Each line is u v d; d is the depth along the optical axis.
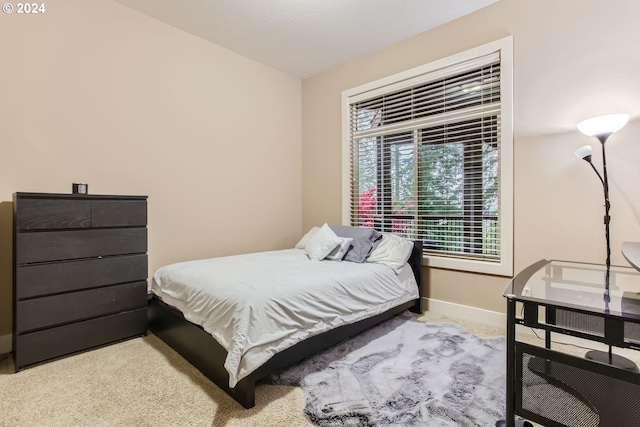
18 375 1.80
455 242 2.84
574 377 1.12
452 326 2.53
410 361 1.94
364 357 1.99
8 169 2.10
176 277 2.23
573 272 1.66
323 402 1.52
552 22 2.27
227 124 3.35
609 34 2.06
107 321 2.20
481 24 2.61
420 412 1.44
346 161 3.62
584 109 2.15
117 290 2.25
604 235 2.09
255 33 3.02
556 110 2.27
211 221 3.23
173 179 2.94
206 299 1.83
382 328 2.50
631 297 1.22
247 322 1.54
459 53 2.72
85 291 2.10
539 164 2.35
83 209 2.10
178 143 2.97
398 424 1.37
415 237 3.11
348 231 3.11
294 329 1.73
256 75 3.62
